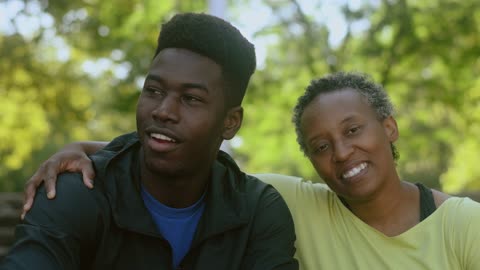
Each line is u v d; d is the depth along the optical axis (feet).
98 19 37.86
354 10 32.53
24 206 6.88
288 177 8.98
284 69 35.19
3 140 47.85
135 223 6.93
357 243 8.06
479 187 51.26
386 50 32.71
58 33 40.86
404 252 7.83
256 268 7.31
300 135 8.37
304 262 8.29
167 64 6.86
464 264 7.57
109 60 39.40
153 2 33.47
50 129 52.54
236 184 7.72
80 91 47.37
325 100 7.98
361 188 7.86
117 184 7.12
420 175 52.21
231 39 7.07
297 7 33.73
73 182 6.97
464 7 32.32
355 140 7.83
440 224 7.79
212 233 7.17
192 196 7.27
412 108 38.19
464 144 42.45
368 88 8.11
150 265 6.99
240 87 7.28
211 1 22.75
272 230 7.53
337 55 33.47
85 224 6.82
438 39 32.81
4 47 43.37
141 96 7.00
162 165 6.88
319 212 8.37
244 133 36.06
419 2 32.96
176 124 6.80
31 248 6.54
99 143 8.05
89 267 7.11
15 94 46.03
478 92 35.63
